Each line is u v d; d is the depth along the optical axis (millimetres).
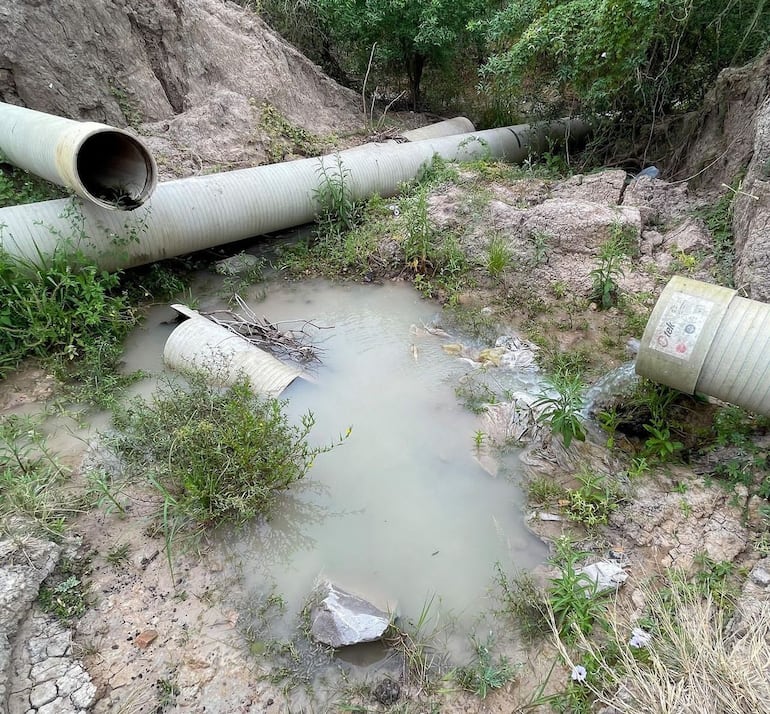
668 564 3197
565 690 2697
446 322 5566
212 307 5828
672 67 7746
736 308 3402
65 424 4254
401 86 11719
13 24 6781
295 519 3598
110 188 5457
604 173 7203
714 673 2494
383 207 7215
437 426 4312
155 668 2789
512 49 7848
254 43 9289
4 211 5031
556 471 3891
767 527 3311
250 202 6461
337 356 5137
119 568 3242
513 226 6418
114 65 7820
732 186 6156
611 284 5445
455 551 3412
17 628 2879
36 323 4734
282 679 2770
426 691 2727
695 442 3961
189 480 3395
